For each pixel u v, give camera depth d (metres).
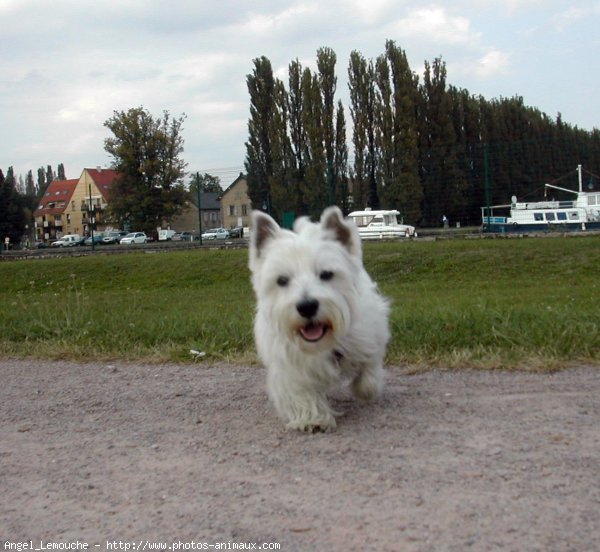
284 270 1.40
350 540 0.98
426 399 1.57
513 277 4.99
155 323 2.50
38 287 6.02
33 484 1.23
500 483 1.11
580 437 1.29
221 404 1.64
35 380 1.98
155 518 1.08
